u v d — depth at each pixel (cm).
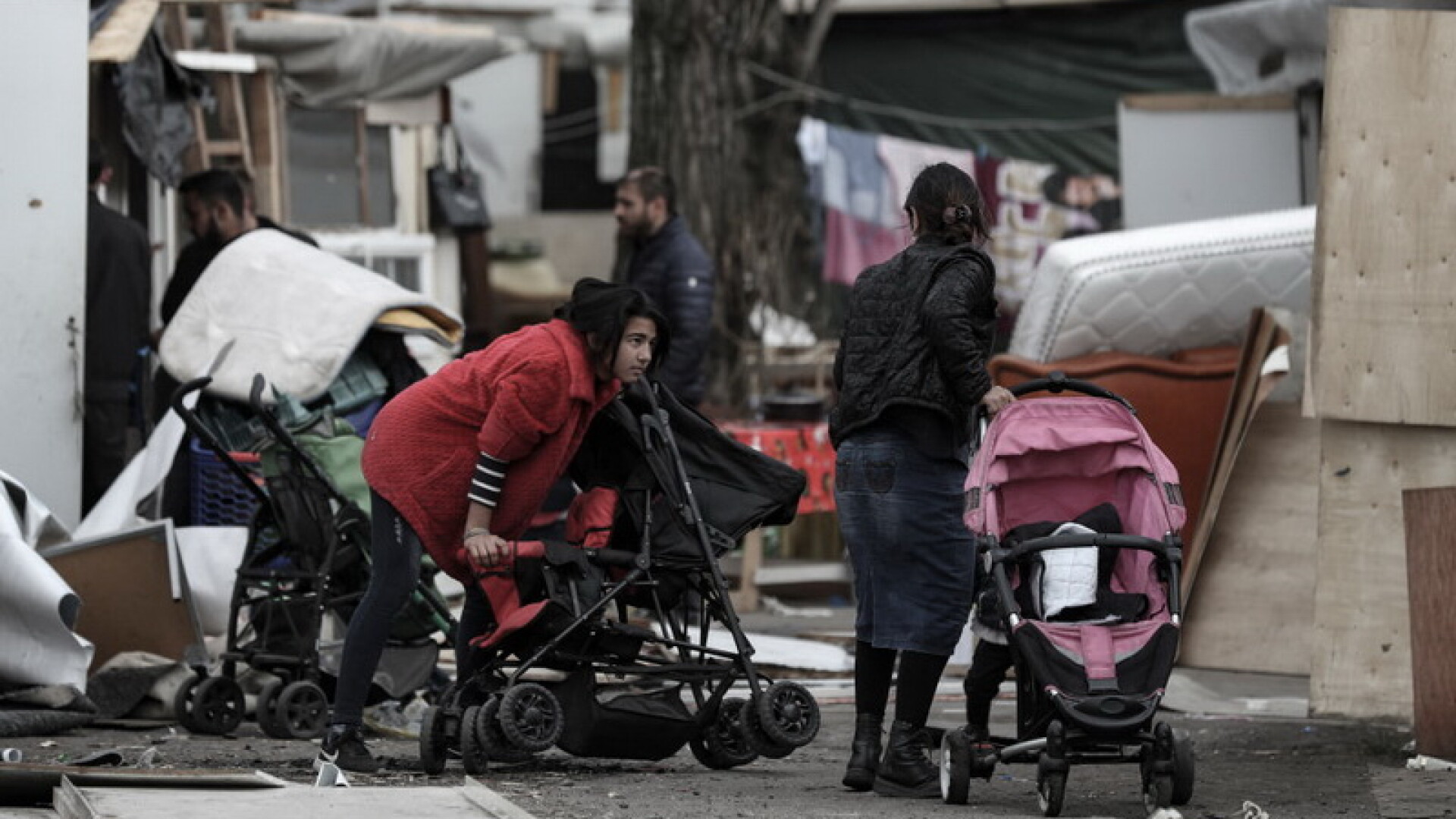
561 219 4250
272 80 2783
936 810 1105
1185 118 2716
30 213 1758
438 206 3177
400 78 2995
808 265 3061
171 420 1677
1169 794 1074
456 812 1002
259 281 1709
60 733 1410
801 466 2312
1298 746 1398
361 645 1219
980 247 1182
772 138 3038
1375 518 1424
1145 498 1173
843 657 1895
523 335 1209
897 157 3666
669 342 1227
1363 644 1429
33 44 1758
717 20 2866
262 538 1553
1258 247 1856
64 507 1767
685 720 1230
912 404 1145
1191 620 1686
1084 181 3738
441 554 1217
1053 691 1073
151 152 2152
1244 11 2620
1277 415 1702
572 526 1262
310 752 1327
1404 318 1402
